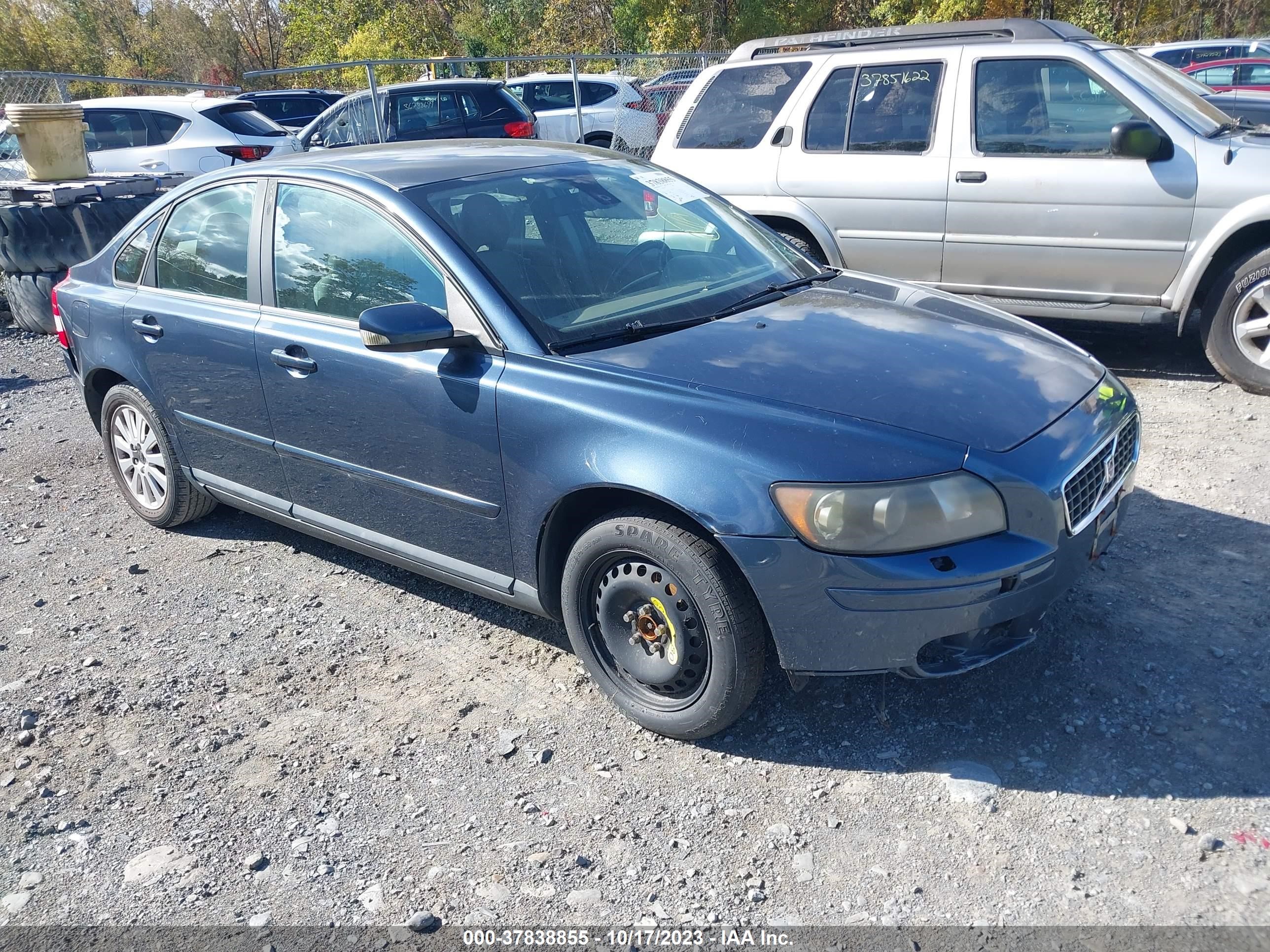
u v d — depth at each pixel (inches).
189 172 519.8
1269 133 227.5
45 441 255.1
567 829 111.4
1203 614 140.8
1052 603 116.0
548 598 133.9
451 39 1483.8
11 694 144.2
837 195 260.7
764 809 112.2
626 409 117.9
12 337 368.8
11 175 478.3
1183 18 1227.9
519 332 129.4
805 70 266.4
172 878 108.0
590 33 1371.8
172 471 185.6
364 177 148.8
